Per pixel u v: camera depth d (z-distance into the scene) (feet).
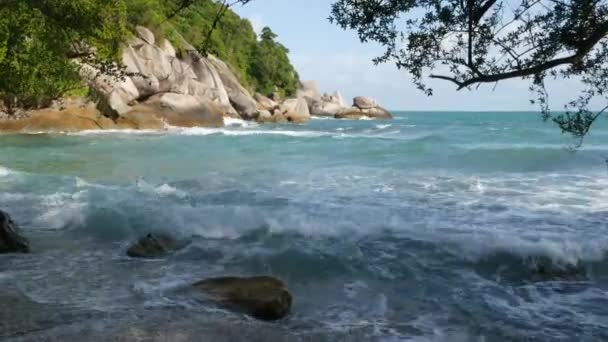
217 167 54.29
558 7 11.07
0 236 24.12
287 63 271.69
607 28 10.01
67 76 65.05
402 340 15.58
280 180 45.19
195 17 174.40
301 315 17.56
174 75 135.33
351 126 161.07
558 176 47.70
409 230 27.53
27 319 16.20
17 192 37.73
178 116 127.85
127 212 31.32
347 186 41.88
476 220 30.19
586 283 20.68
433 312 17.92
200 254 24.17
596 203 35.01
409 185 42.39
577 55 10.27
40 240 26.30
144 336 15.14
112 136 94.58
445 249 24.44
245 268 22.38
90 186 40.42
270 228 27.78
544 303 18.75
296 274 21.77
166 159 61.57
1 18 43.78
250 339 15.28
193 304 17.78
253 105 174.70
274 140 89.25
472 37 11.44
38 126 100.32
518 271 21.93
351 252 23.94
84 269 21.79
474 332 16.33
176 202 34.53
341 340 15.51
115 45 41.11
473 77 11.10
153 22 139.64
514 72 10.59
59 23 36.65
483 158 60.49
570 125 13.26
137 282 20.18
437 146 74.43
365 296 19.34
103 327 15.70
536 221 29.99
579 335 16.16
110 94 112.47
